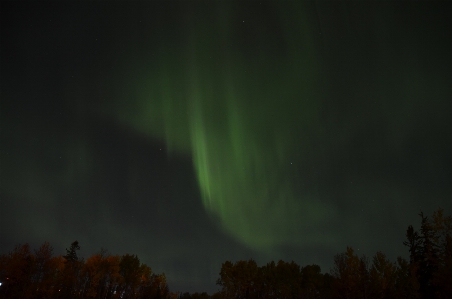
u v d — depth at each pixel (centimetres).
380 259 3000
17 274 3469
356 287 2900
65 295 4447
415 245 3225
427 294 2936
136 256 5822
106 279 5272
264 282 4906
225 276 4959
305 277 4675
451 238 2555
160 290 5666
